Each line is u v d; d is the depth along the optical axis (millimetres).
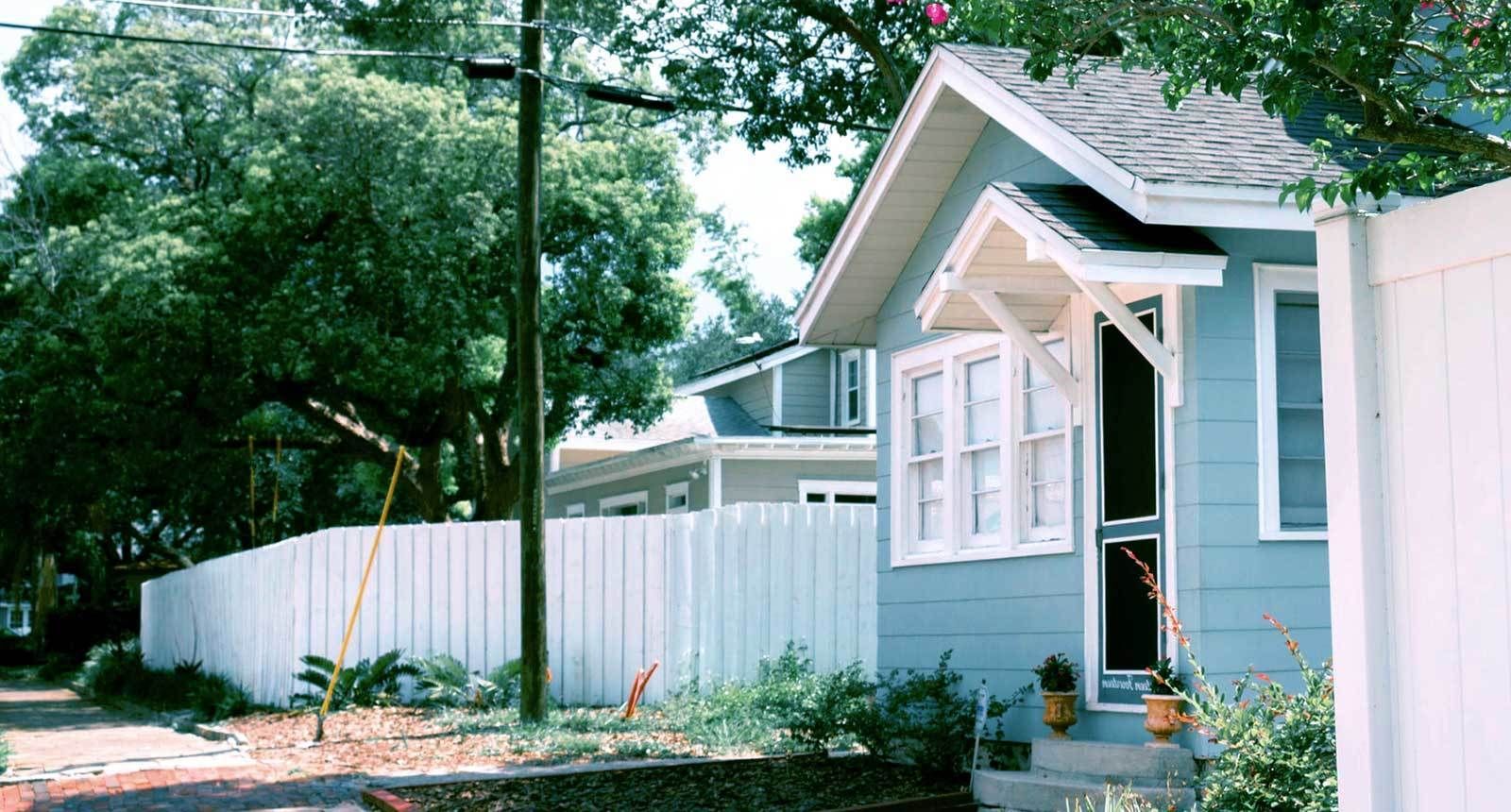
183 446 28188
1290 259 9984
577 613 18062
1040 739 10359
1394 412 4875
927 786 10977
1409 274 4824
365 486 38844
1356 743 4875
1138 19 7988
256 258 26688
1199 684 9188
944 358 12719
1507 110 7707
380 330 26875
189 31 28188
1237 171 9703
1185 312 9820
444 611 18922
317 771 13078
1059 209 9859
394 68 29594
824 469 26516
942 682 11586
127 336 26266
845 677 14914
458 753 13945
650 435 31969
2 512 34938
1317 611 9805
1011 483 11734
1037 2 7824
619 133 30062
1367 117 7633
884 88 24094
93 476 28828
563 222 27906
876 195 12625
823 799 10461
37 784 12914
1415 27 7656
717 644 17688
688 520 17672
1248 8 7188
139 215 26422
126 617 40812
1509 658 4465
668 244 29453
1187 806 9094
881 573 13469
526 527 16141
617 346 29312
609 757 13461
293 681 19672
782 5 23016
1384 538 4891
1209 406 9703
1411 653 4789
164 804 11414
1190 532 9680
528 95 16406
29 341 27359
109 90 27828
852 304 13680
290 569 19984
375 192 26219
